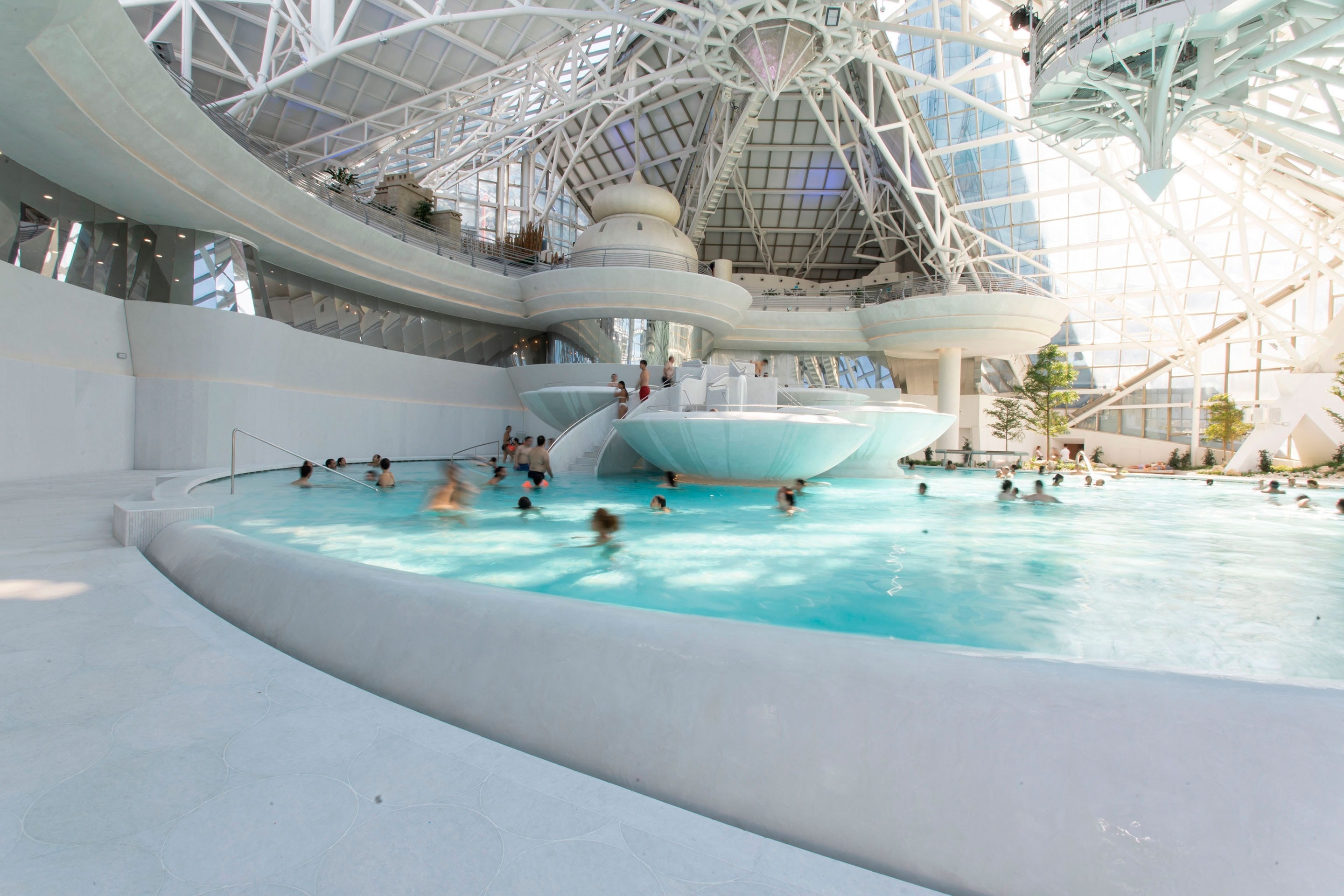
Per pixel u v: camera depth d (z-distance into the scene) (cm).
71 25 1073
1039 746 166
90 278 1530
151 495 851
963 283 3866
